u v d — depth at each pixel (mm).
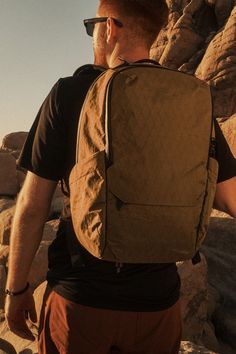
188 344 4430
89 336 1599
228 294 6988
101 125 1486
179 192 1502
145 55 1787
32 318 1836
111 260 1513
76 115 1610
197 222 1580
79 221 1535
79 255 1607
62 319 1625
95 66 1719
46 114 1642
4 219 7770
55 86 1668
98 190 1463
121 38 1764
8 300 1748
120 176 1462
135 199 1467
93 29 1877
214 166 1624
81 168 1521
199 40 31562
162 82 1521
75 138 1604
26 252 1654
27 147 1674
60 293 1635
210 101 1595
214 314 6578
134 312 1595
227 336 6160
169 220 1501
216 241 8656
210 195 1613
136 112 1467
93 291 1580
